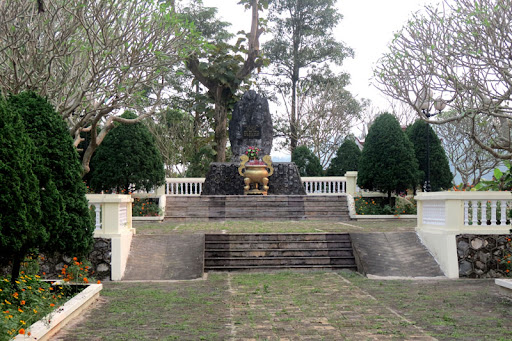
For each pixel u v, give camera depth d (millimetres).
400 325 6855
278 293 9312
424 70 14141
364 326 6832
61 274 10367
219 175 24609
